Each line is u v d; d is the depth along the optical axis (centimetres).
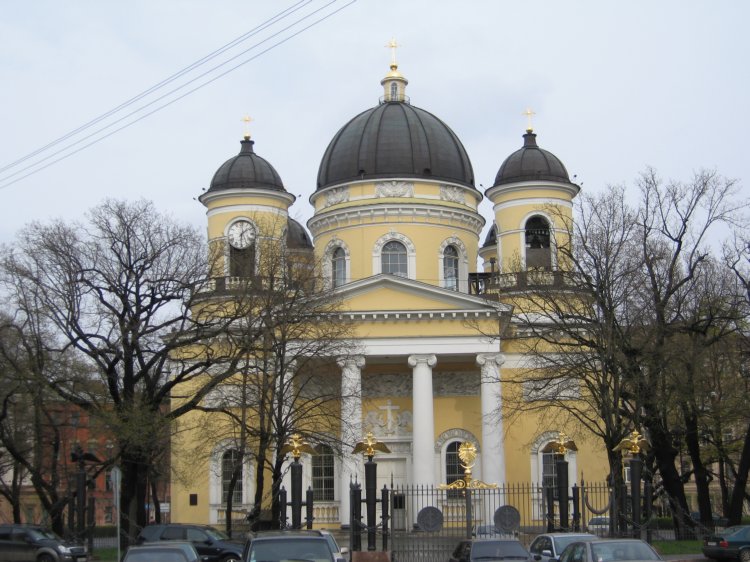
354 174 6116
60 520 4459
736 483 4603
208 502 5644
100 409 4116
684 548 3916
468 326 5384
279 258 4681
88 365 5075
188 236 4678
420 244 5997
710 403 5078
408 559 3600
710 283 5281
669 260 4981
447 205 6059
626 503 3775
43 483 4475
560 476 3788
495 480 5275
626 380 4269
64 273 4191
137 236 4278
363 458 5066
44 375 4316
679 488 4572
